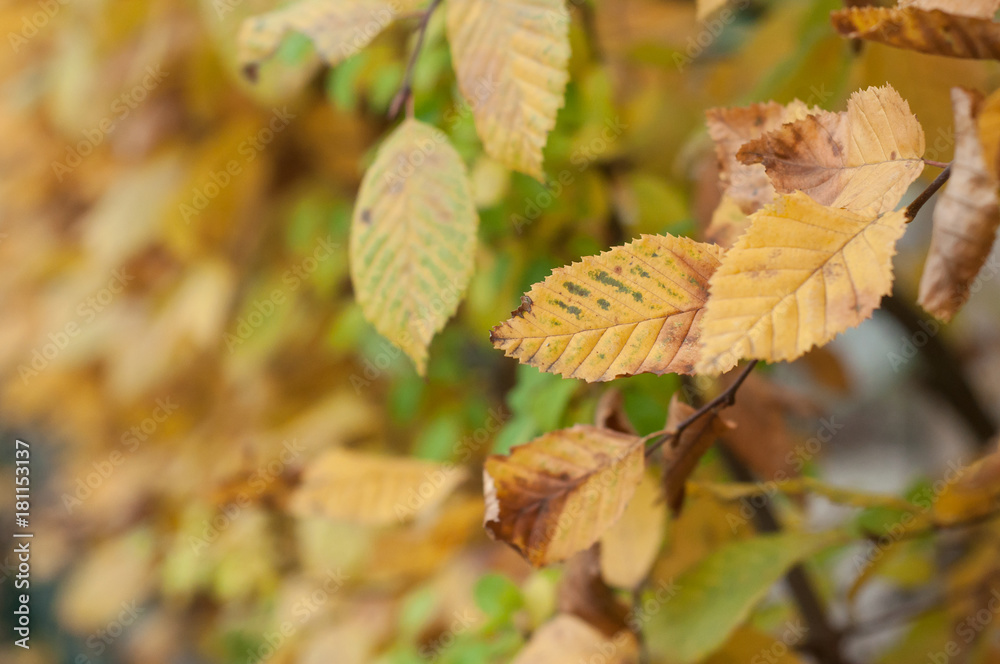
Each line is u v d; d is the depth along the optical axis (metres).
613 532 0.51
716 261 0.41
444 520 0.60
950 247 0.38
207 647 1.26
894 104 0.40
